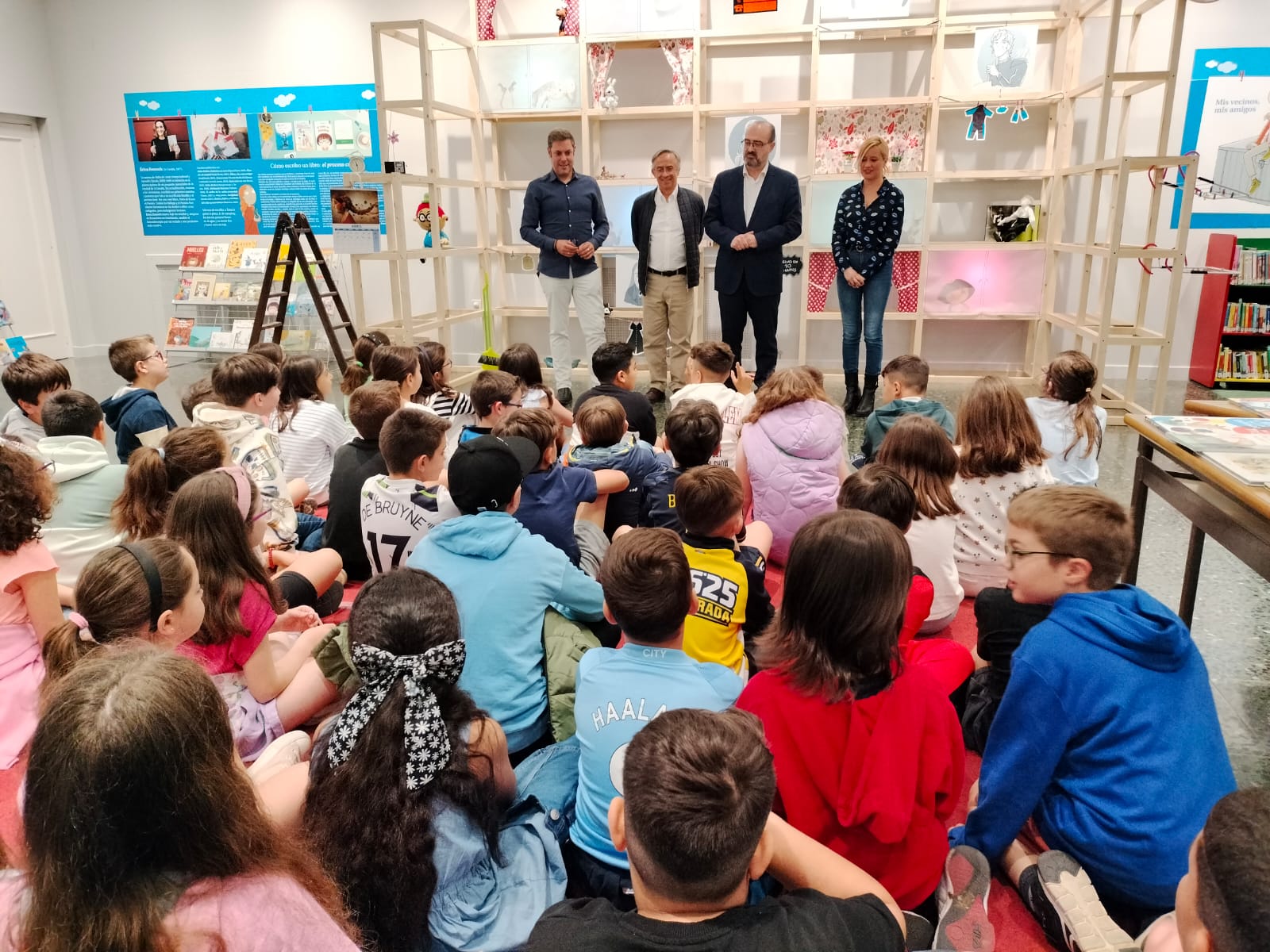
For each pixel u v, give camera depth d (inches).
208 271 280.2
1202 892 27.3
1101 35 224.5
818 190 228.8
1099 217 237.8
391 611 48.1
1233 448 79.4
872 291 193.8
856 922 36.3
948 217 243.3
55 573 78.3
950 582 95.0
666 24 226.1
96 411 102.9
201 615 61.0
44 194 291.1
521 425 92.0
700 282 248.5
